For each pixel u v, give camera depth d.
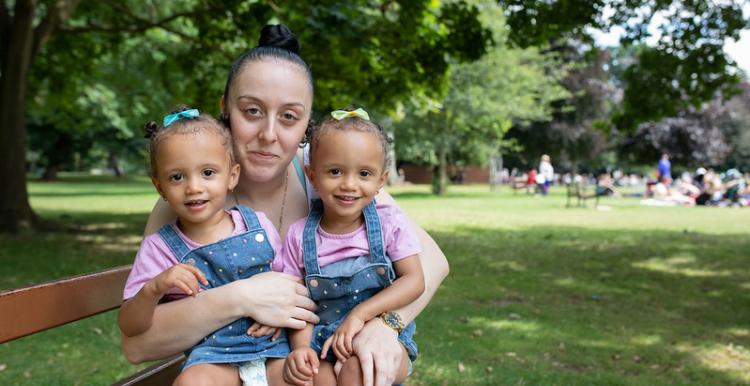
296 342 2.21
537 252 11.11
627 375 4.89
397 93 11.48
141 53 18.17
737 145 48.19
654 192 26.61
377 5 10.62
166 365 2.78
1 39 12.52
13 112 12.42
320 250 2.33
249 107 2.27
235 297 2.08
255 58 2.29
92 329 5.87
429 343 5.56
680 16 10.11
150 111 23.48
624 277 8.88
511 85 25.47
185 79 16.83
